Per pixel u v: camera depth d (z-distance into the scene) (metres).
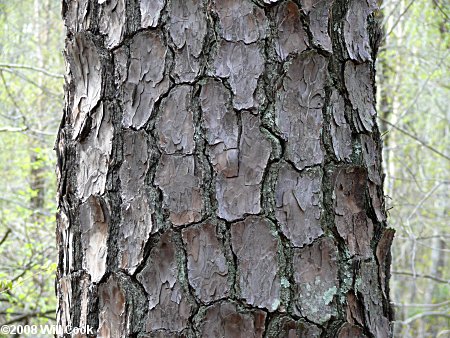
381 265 1.76
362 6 1.80
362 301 1.71
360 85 1.78
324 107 1.73
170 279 1.68
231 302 1.67
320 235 1.70
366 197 1.75
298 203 1.70
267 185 1.69
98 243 1.71
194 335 1.67
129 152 1.71
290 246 1.69
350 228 1.72
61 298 1.77
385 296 1.76
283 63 1.72
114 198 1.71
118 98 1.73
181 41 1.71
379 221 1.76
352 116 1.76
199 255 1.68
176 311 1.67
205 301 1.67
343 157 1.73
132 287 1.69
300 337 1.67
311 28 1.73
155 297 1.68
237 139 1.70
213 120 1.70
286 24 1.72
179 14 1.72
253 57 1.71
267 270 1.68
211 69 1.71
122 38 1.73
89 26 1.76
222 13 1.71
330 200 1.72
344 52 1.76
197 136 1.70
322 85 1.73
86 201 1.73
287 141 1.71
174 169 1.69
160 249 1.68
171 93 1.71
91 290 1.71
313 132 1.72
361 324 1.71
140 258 1.69
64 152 1.77
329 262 1.70
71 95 1.79
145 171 1.70
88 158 1.75
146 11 1.72
